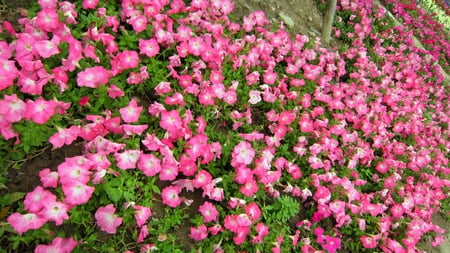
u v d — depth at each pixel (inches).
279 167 38.2
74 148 32.1
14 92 30.4
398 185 49.3
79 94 33.1
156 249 29.3
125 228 29.6
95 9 39.8
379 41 76.4
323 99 48.6
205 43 40.8
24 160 29.2
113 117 32.9
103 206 29.2
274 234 34.5
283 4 68.4
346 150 47.8
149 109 34.2
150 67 37.9
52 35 35.7
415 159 55.2
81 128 30.1
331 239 36.1
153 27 39.4
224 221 31.7
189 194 34.8
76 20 38.4
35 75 31.4
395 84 70.1
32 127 29.0
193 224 33.3
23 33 32.1
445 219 59.7
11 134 28.0
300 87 49.7
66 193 25.3
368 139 53.6
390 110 63.1
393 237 44.9
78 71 34.0
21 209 26.4
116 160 30.1
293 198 40.7
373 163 51.1
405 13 105.4
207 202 32.4
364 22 75.0
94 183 27.8
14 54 32.9
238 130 41.6
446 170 59.9
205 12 44.7
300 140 42.8
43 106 28.0
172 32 40.4
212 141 37.4
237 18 54.4
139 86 36.9
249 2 59.8
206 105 38.7
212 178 35.1
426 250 50.8
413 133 60.1
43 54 31.2
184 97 37.4
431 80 86.7
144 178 32.2
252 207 32.9
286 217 36.9
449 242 56.5
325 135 44.6
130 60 35.2
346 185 41.1
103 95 33.0
